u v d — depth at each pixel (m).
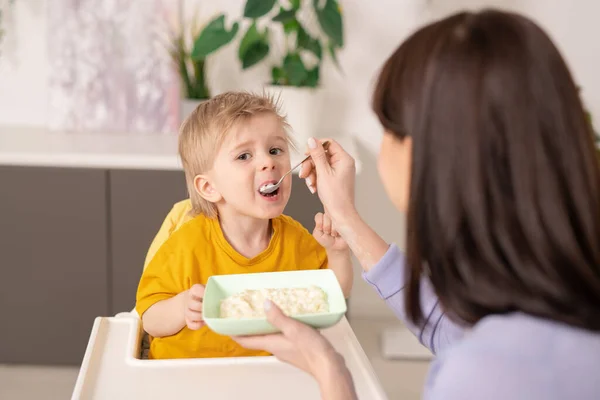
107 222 2.56
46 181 2.53
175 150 2.63
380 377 2.78
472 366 0.71
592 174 0.72
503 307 0.74
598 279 0.72
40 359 2.70
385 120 0.84
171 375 1.15
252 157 1.33
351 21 2.97
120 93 2.89
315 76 2.75
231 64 2.96
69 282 2.62
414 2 2.95
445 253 0.76
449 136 0.73
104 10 2.85
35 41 2.94
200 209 1.41
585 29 2.97
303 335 0.92
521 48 0.72
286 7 2.91
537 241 0.71
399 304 1.20
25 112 3.00
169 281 1.33
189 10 2.92
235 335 0.98
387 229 3.17
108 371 1.16
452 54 0.73
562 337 0.72
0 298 2.64
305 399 1.08
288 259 1.41
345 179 1.25
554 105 0.71
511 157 0.71
